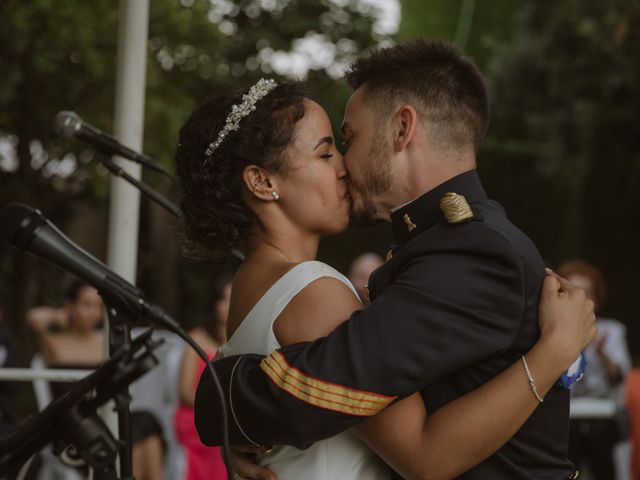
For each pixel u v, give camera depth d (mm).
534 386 1819
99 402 2027
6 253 13898
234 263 2217
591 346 5777
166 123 12133
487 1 21000
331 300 1899
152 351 2057
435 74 2014
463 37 21062
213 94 2113
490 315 1811
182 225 2195
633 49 13312
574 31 14359
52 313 5629
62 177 13227
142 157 2352
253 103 2020
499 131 17641
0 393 5090
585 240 16094
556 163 15141
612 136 14398
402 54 2047
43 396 5383
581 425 5609
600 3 14039
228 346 2039
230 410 1891
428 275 1823
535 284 1877
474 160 2033
